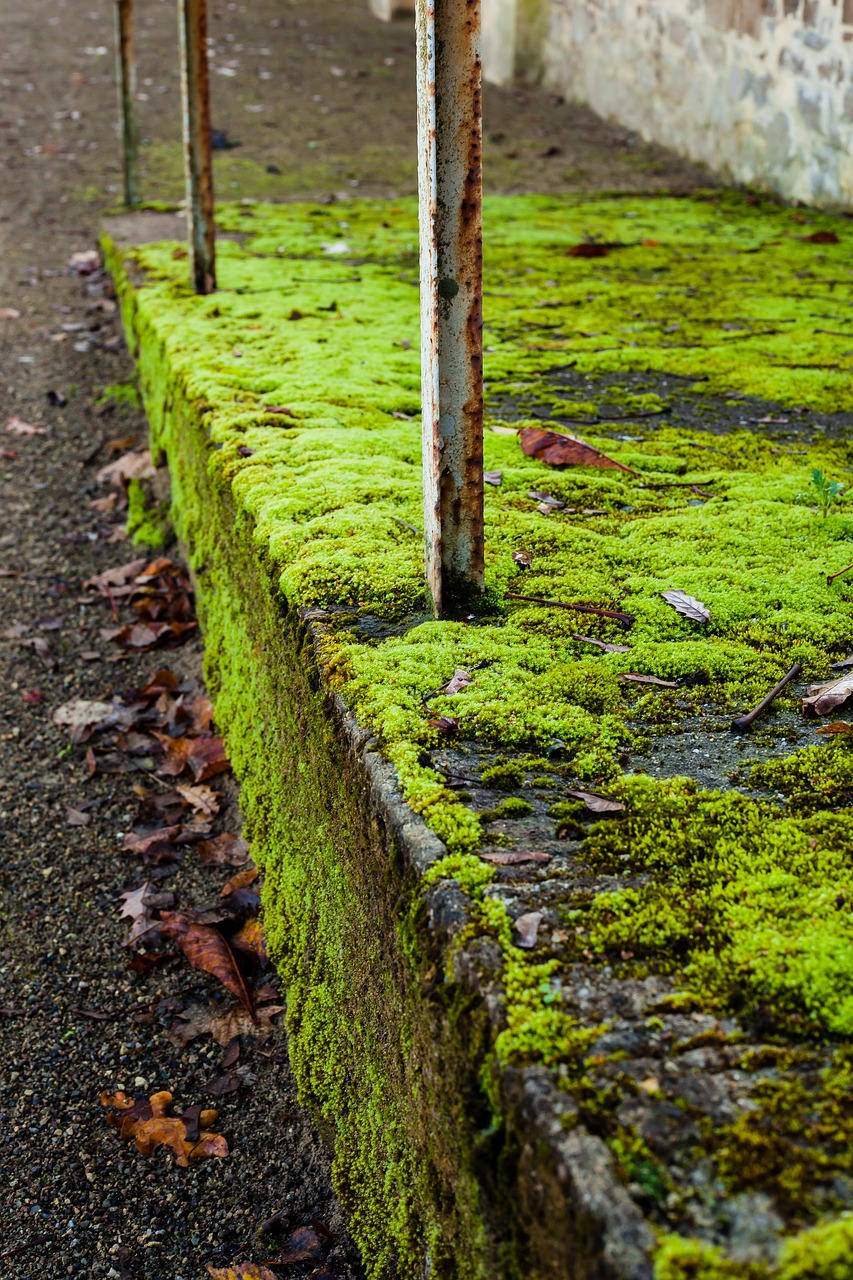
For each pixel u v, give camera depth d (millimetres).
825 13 5367
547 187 6410
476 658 1710
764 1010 1021
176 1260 1828
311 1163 1943
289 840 2057
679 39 6926
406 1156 1398
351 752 1548
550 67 9109
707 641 1776
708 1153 889
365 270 4395
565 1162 898
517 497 2354
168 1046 2217
